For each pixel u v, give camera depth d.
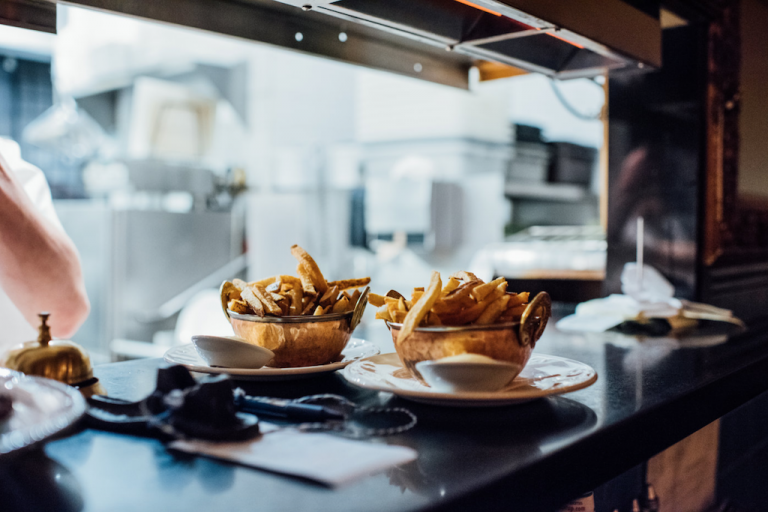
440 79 1.92
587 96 2.41
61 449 0.63
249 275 4.82
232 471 0.57
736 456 1.31
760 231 2.47
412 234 5.73
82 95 5.14
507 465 0.59
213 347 0.89
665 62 1.99
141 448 0.64
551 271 2.72
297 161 5.69
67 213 3.76
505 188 5.96
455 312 0.81
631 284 1.69
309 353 0.94
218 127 5.96
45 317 0.83
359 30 1.61
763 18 2.48
